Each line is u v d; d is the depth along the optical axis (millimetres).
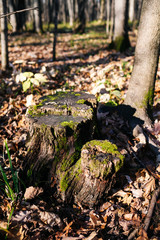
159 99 1445
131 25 6844
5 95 1784
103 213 914
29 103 1432
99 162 866
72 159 950
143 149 1115
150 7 1071
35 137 950
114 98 1550
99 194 913
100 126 1217
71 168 947
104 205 934
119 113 1260
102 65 2367
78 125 936
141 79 1193
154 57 1147
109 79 1896
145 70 1172
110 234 849
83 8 5762
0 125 1427
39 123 937
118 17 3043
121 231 854
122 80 1809
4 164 1127
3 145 1220
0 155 1186
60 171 945
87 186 909
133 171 1053
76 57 2965
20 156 1174
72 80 2033
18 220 877
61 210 916
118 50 3139
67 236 832
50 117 991
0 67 2486
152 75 1181
